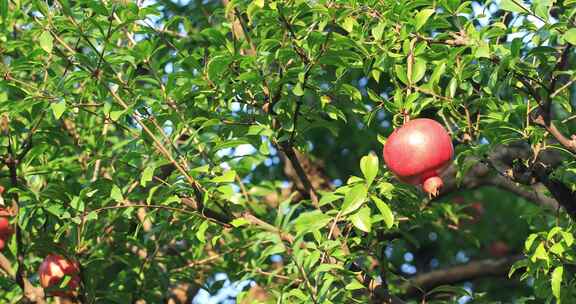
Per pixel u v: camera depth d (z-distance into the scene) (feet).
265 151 11.15
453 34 10.36
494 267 18.92
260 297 13.12
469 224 20.88
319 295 9.31
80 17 11.08
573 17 9.74
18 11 11.89
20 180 12.97
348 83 11.69
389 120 19.51
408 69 9.84
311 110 11.51
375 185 10.25
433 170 8.79
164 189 11.21
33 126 11.91
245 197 14.07
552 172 10.45
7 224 12.26
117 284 13.30
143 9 10.85
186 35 15.02
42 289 12.49
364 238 11.64
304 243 10.84
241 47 11.74
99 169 13.97
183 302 15.01
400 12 10.34
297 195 15.97
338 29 13.01
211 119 11.11
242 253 14.19
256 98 11.53
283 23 10.72
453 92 10.27
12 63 11.16
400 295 15.23
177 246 15.35
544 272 10.67
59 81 11.16
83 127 13.80
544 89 9.98
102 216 12.53
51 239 12.17
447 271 18.98
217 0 17.31
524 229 22.47
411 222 12.16
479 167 15.75
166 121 11.59
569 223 11.13
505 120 10.26
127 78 11.96
